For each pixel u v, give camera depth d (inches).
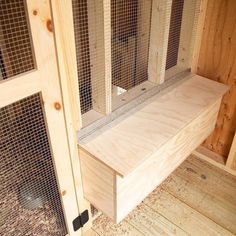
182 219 55.6
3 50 31.4
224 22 52.8
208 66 58.8
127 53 48.9
